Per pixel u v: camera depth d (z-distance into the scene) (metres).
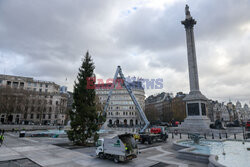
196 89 45.50
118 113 102.50
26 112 72.19
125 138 13.87
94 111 21.34
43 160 13.76
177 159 14.76
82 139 20.98
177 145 19.22
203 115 42.84
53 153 16.39
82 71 22.62
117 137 13.31
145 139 24.33
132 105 103.06
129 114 102.12
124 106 103.06
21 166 12.12
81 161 13.55
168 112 123.25
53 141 24.75
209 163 12.05
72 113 21.69
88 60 23.12
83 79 22.17
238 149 18.41
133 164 12.90
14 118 77.69
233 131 39.06
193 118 42.53
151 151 18.50
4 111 62.28
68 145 21.06
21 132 29.92
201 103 43.47
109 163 13.04
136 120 102.88
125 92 104.31
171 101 121.06
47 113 85.56
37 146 20.09
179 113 103.31
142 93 109.25
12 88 69.06
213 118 140.00
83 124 21.19
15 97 65.31
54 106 87.81
